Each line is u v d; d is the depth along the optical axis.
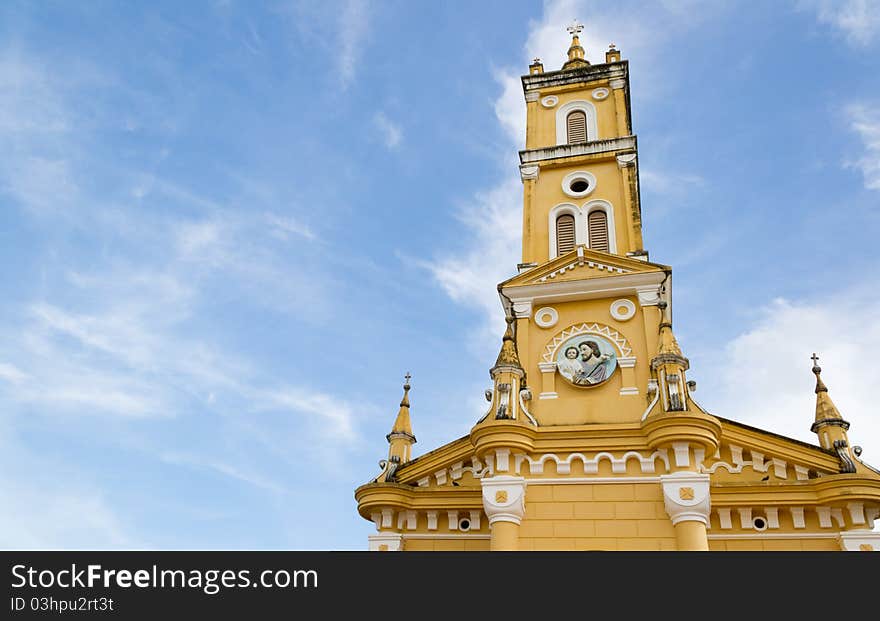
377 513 22.84
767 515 20.81
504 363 21.50
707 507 18.38
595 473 19.66
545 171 27.64
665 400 19.91
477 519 22.38
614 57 30.66
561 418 21.25
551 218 26.34
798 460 21.12
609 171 26.80
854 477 19.97
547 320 23.55
